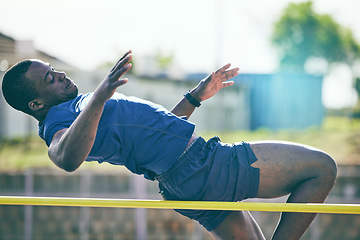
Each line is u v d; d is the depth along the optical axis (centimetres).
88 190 3884
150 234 3634
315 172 753
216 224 818
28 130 5772
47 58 6238
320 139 6381
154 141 756
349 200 3834
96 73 5966
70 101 783
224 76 885
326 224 3572
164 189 798
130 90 6344
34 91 791
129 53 668
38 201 773
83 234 3662
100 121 748
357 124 8912
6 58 6244
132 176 3806
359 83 12488
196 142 772
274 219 3453
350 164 4419
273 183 759
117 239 3628
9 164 4922
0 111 5734
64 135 692
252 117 7169
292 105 7262
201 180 761
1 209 3706
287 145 767
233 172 758
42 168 4794
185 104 880
